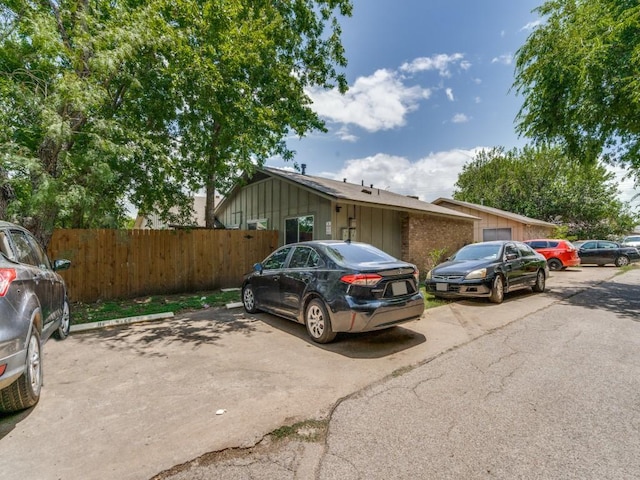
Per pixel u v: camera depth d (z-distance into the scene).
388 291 4.62
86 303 7.74
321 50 12.24
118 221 7.49
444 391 3.23
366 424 2.66
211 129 8.88
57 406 2.98
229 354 4.34
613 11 7.16
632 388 3.27
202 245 9.60
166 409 2.92
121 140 6.69
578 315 6.38
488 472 2.08
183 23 7.43
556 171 29.20
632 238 24.44
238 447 2.37
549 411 2.83
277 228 12.53
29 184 5.79
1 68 5.86
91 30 6.13
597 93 7.34
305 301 5.08
